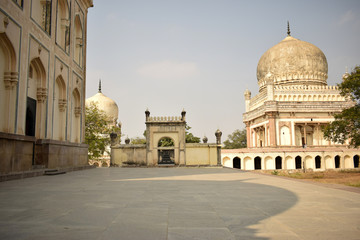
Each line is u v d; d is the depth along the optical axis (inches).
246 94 1704.0
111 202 183.2
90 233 112.0
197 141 1507.1
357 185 508.7
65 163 547.2
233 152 1282.0
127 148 771.4
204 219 137.2
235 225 126.4
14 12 393.4
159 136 765.9
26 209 159.3
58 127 573.3
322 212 154.9
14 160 372.8
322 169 1251.2
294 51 1496.1
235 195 217.6
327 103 1341.0
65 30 585.0
